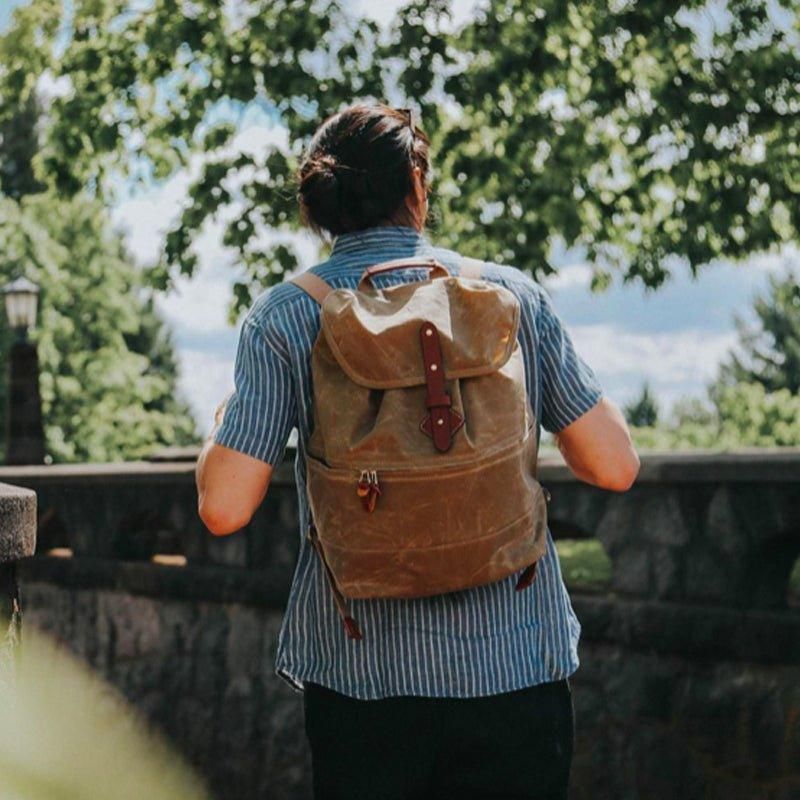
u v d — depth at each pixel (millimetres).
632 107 12422
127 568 10805
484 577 2213
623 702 7508
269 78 12055
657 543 7418
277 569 9695
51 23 13641
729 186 12164
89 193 13609
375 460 2170
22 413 16922
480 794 2328
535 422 2395
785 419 24000
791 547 7109
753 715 6879
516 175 12078
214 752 10055
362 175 2479
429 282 2291
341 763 2336
